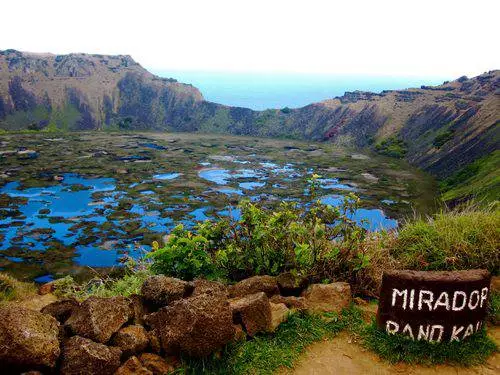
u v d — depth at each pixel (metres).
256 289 5.55
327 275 6.01
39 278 29.78
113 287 7.85
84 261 33.44
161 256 6.02
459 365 4.30
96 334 3.86
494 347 4.49
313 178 7.02
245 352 4.27
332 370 4.21
